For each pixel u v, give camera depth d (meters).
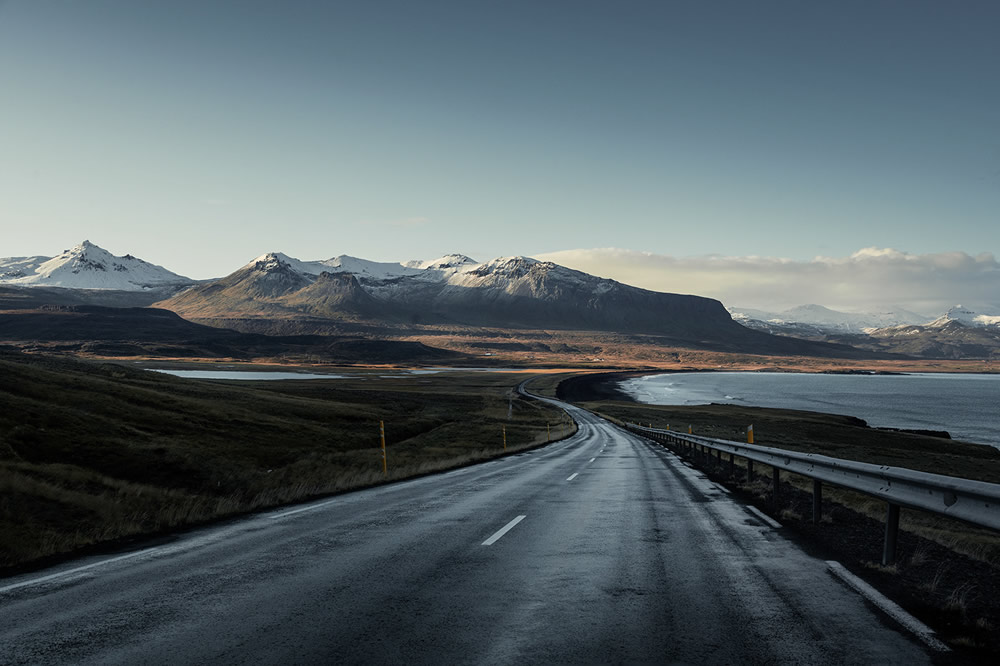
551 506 13.05
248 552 8.64
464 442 43.19
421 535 9.79
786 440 55.38
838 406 140.75
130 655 4.75
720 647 4.89
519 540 9.32
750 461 16.91
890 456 49.88
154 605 6.07
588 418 82.56
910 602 6.07
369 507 13.12
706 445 25.59
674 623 5.47
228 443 33.09
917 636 5.14
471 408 81.94
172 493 16.17
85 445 23.34
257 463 29.48
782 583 6.82
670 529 10.23
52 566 7.95
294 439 38.22
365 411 58.62
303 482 17.03
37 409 28.14
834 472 10.12
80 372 52.62
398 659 4.64
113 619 5.64
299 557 8.26
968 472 41.97
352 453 32.25
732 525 10.62
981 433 93.94
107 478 17.41
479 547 8.82
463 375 197.50
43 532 9.91
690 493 15.36
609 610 5.85
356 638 5.10
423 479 19.44
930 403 156.00
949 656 4.70
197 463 22.62
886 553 7.68
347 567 7.65
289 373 177.50
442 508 12.84
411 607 5.96
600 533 9.88
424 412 69.75
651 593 6.43
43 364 53.81
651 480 18.73
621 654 4.73
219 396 53.91
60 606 6.07
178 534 10.30
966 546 8.88
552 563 7.81
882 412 127.94
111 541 9.80
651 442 44.12
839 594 6.38
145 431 32.06
